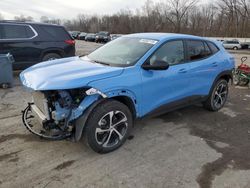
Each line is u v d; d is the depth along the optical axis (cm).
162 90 416
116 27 7256
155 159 358
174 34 471
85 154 363
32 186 294
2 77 677
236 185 310
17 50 801
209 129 467
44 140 395
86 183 303
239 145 411
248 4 5725
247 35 5684
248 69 834
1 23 773
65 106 336
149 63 396
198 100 504
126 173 324
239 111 572
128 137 417
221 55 545
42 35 845
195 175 326
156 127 462
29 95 629
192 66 466
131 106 382
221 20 6125
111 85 344
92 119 339
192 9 6072
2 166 328
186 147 396
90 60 428
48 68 374
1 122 457
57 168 329
